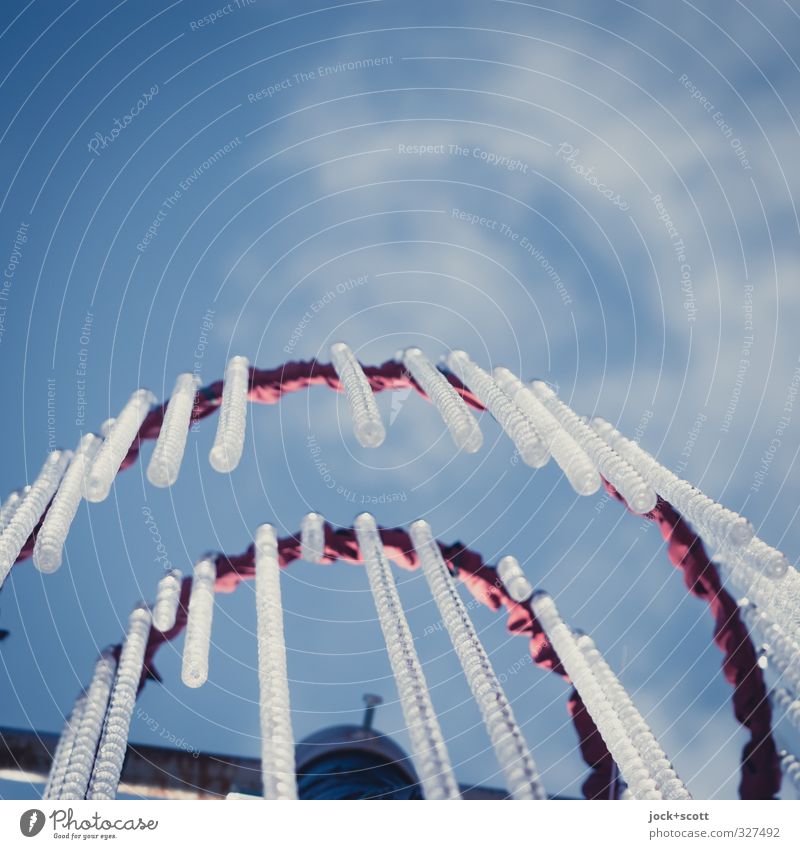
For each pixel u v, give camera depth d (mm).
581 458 7035
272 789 4836
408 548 7727
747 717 5969
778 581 6254
